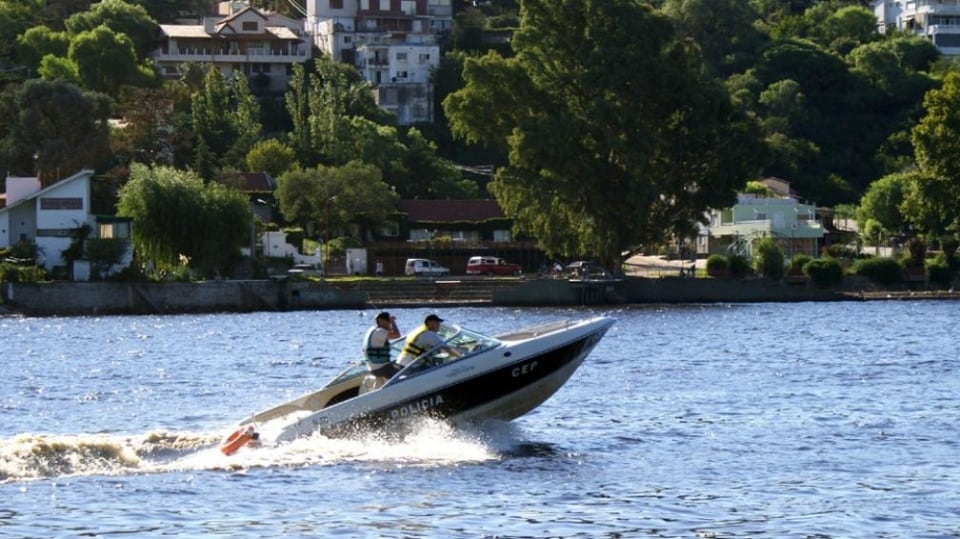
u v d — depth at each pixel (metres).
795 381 124.50
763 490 75.62
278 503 71.88
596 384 121.75
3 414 107.19
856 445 88.75
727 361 144.38
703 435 92.88
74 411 108.88
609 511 70.94
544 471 80.12
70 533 66.62
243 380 132.50
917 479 78.06
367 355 86.31
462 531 67.06
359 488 75.00
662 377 127.69
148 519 68.88
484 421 86.56
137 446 82.69
